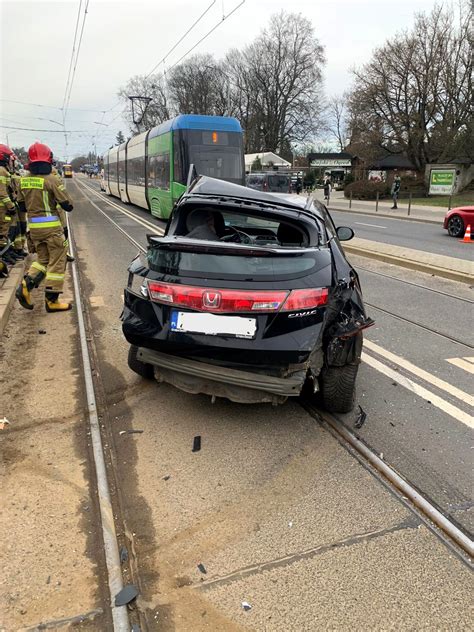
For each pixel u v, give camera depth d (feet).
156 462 10.70
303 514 9.23
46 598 7.24
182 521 8.98
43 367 15.20
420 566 8.07
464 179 147.54
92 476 10.06
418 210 93.30
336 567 8.00
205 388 11.58
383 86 139.33
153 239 11.94
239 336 10.67
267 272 10.78
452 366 16.31
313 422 12.54
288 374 11.01
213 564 8.03
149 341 11.48
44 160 19.39
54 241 20.11
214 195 13.67
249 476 10.31
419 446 11.59
